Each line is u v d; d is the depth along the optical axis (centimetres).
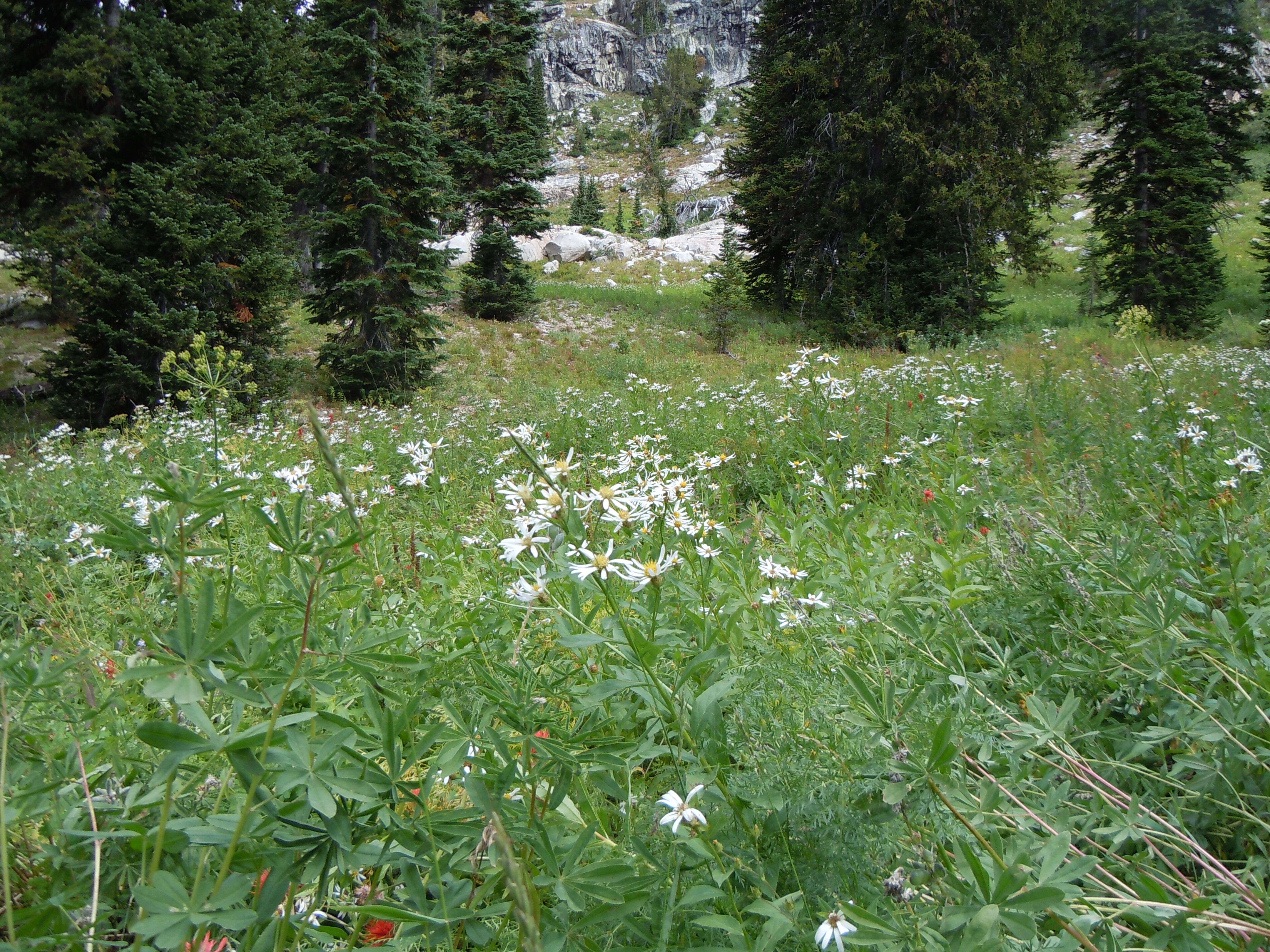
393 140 1611
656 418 815
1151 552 291
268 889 120
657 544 245
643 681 168
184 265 1204
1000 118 2128
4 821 115
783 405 743
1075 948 125
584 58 13088
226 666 124
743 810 155
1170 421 530
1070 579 249
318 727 140
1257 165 4622
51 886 125
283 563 197
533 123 2478
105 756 166
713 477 555
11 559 351
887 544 353
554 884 130
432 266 1611
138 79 1201
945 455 516
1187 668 229
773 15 2691
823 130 2359
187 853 138
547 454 518
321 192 1583
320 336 1914
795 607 236
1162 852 175
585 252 3850
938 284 2170
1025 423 621
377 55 1540
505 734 172
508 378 1742
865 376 874
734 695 193
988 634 278
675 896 139
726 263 2470
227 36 1324
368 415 1118
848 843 147
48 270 1225
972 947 114
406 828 132
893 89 2255
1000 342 1744
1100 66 2622
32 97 1201
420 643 222
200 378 499
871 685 208
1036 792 178
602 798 192
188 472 188
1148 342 1483
